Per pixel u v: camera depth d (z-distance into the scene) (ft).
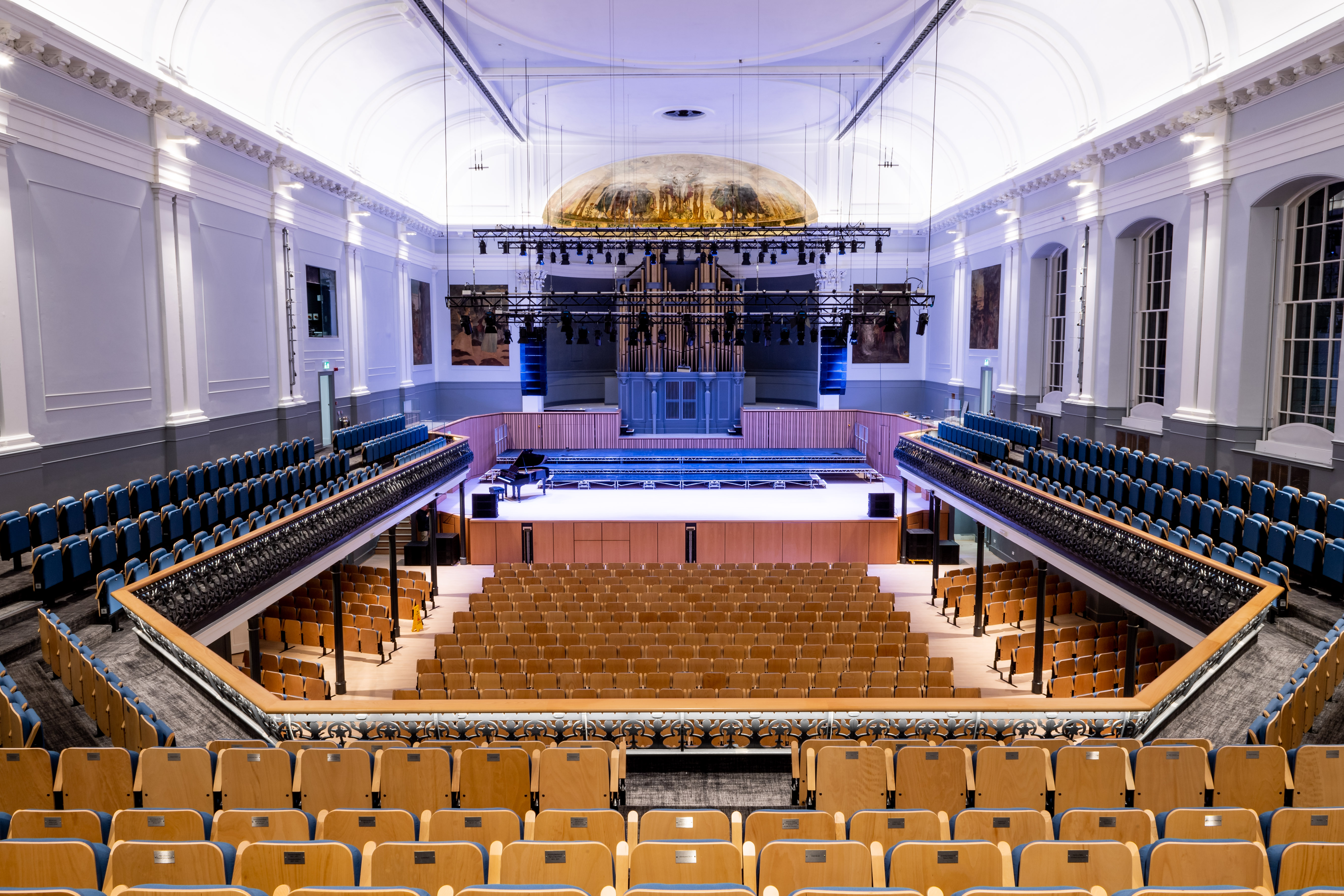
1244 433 43.32
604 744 20.40
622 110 73.67
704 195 88.58
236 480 45.01
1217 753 17.94
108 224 39.55
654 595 51.29
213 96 47.65
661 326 92.68
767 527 67.31
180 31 42.50
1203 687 24.41
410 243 83.76
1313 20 36.47
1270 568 29.86
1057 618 55.26
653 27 55.67
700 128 79.56
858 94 69.21
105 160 38.99
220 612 31.12
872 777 18.88
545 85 65.92
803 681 35.78
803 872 13.29
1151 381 53.42
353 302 69.05
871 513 68.28
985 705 21.58
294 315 58.08
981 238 75.92
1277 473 40.78
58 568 29.58
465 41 56.90
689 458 89.76
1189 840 13.00
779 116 75.66
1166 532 35.58
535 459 78.69
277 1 46.60
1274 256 42.11
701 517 69.00
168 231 43.88
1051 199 62.49
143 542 34.01
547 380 99.76
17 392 34.04
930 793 18.84
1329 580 30.53
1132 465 45.50
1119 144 51.19
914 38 55.62
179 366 44.96
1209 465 45.01
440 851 13.23
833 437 95.81
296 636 48.75
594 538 67.21
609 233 71.36
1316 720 22.38
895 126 77.41
